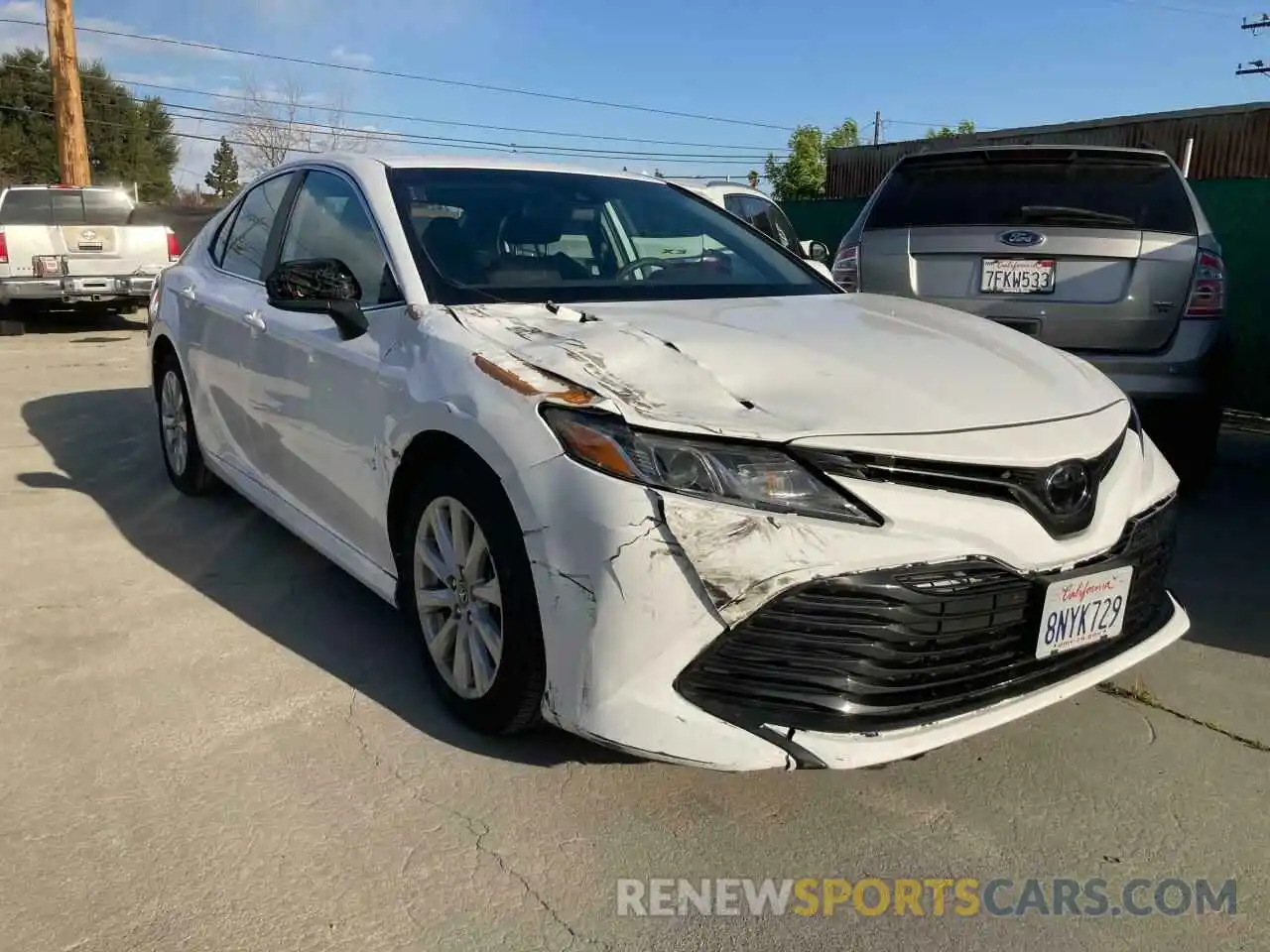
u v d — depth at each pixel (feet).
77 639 11.44
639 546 7.45
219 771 8.86
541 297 10.70
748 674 7.64
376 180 11.78
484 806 8.42
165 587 13.04
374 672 10.71
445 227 11.21
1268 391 25.43
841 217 40.32
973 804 8.66
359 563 11.00
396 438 9.69
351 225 11.86
